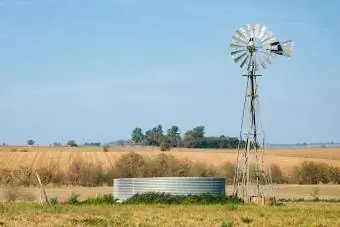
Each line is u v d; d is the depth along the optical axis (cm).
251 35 6400
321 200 6906
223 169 10712
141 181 6078
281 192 8550
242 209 4966
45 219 4003
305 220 4116
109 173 10250
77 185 9875
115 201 5744
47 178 9906
